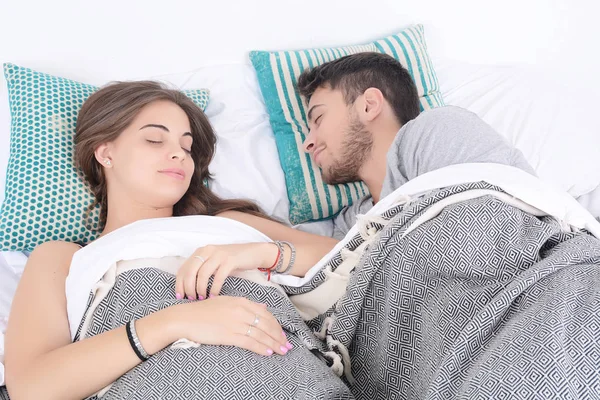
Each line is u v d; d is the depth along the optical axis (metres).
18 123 1.58
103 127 1.44
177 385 1.02
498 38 2.25
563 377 0.88
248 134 1.81
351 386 1.23
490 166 1.27
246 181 1.74
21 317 1.19
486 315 1.01
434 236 1.14
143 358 1.07
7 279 1.51
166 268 1.25
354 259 1.30
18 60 1.77
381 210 1.32
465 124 1.42
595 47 2.30
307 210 1.76
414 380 1.12
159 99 1.50
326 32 2.05
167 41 1.88
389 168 1.49
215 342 1.08
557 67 2.32
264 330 1.11
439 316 1.09
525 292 1.04
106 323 1.17
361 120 1.66
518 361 0.91
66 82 1.65
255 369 1.05
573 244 1.11
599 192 1.88
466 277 1.12
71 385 1.05
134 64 1.88
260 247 1.33
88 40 1.81
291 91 1.86
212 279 1.23
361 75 1.68
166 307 1.14
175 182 1.43
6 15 1.72
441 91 2.09
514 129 1.96
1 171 1.69
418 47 2.02
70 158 1.54
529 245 1.11
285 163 1.79
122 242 1.24
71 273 1.24
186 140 1.51
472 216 1.14
